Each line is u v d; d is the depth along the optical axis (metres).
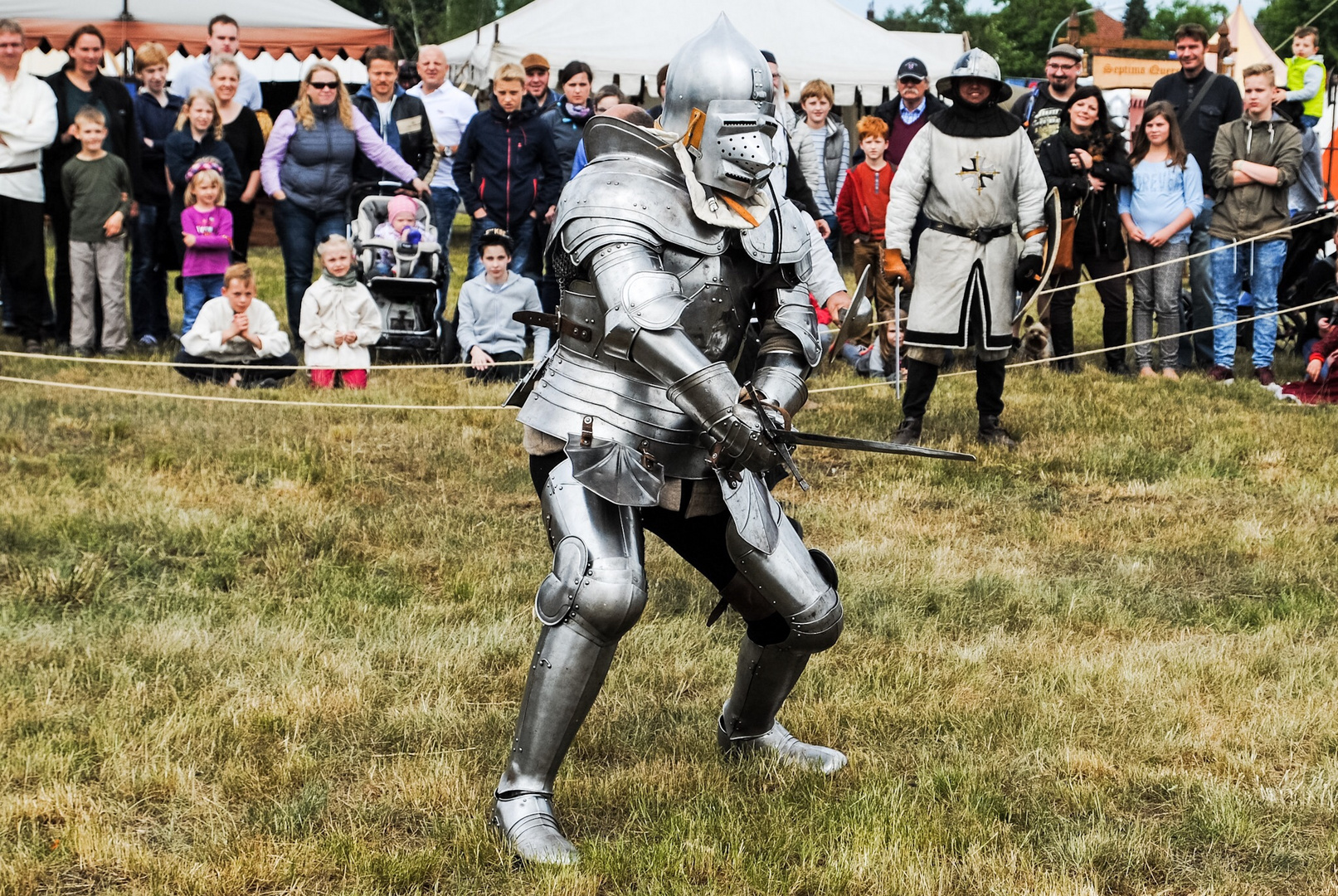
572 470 3.01
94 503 5.64
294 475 6.24
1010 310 6.75
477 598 4.75
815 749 3.53
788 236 3.10
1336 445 6.98
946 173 6.58
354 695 3.88
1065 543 5.53
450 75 15.04
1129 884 2.97
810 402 7.98
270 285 12.63
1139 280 8.80
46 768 3.41
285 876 2.95
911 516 5.88
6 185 8.95
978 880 2.94
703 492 3.11
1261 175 8.39
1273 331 8.59
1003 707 3.87
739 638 4.40
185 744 3.58
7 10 12.20
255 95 10.77
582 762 3.54
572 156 9.66
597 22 14.76
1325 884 2.96
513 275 8.74
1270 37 33.59
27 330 9.17
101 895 2.90
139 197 9.25
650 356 2.83
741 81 2.95
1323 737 3.66
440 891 2.91
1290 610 4.71
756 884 2.91
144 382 8.19
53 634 4.31
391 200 9.22
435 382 8.45
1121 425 7.38
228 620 4.50
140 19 12.38
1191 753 3.61
